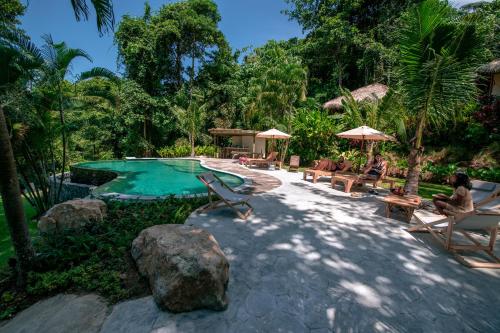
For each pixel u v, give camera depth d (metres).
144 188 10.61
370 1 25.16
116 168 16.48
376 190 8.91
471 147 11.79
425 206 6.69
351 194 8.05
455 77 5.97
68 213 4.66
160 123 24.52
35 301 2.79
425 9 6.05
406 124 12.82
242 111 25.83
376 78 22.75
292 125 17.84
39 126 6.61
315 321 2.42
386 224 5.21
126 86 22.48
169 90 27.59
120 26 22.81
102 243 3.81
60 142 13.60
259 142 22.23
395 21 21.06
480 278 3.22
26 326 2.41
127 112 22.70
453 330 2.34
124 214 5.51
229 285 2.97
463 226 3.89
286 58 20.64
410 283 3.07
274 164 15.72
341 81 27.11
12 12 13.23
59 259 3.35
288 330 2.30
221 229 4.75
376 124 12.58
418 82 6.51
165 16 24.55
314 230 4.79
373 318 2.47
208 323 2.38
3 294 2.91
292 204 6.70
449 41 6.21
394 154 14.10
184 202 6.45
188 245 2.92
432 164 12.17
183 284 2.51
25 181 7.45
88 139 22.25
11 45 5.26
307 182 10.32
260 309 2.57
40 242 3.98
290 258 3.65
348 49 25.23
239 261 3.54
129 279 3.07
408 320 2.45
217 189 6.01
